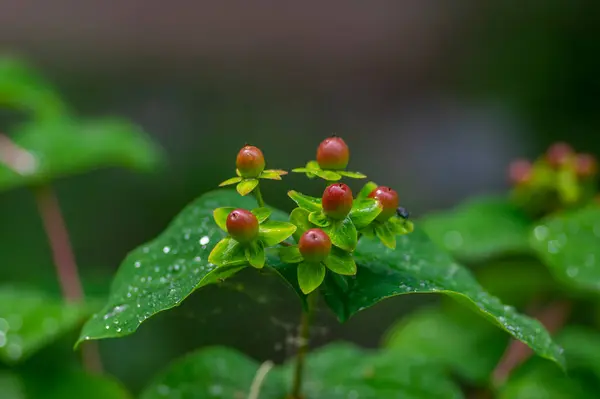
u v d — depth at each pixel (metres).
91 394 0.56
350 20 2.40
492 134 1.73
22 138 0.70
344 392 0.52
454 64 2.07
